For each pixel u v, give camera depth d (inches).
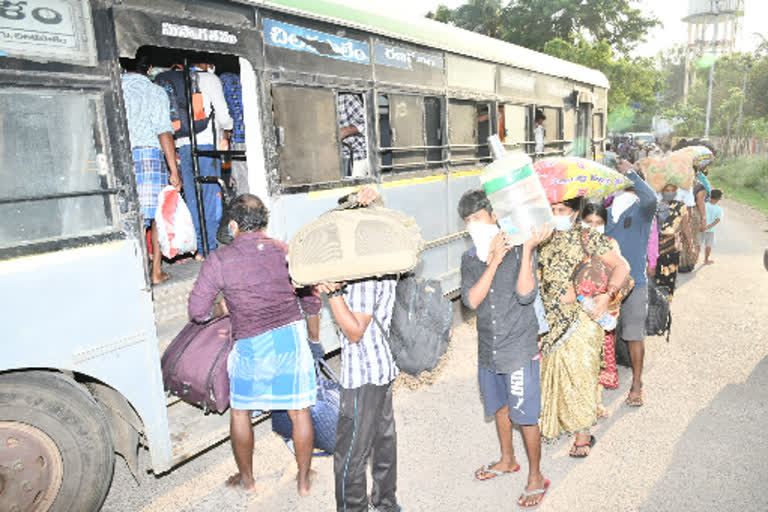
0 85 99.9
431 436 162.4
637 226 165.8
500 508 129.3
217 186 204.4
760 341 226.5
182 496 136.9
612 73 1296.8
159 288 158.6
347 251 94.1
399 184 214.5
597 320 134.3
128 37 117.8
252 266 118.5
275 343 121.3
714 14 1485.0
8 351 102.0
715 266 359.6
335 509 130.2
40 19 104.1
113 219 115.7
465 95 255.1
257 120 154.0
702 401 177.3
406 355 104.3
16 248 102.3
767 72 1480.1
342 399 107.5
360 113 195.9
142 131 158.7
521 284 114.0
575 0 1566.2
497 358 121.4
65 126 108.8
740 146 1336.1
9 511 108.0
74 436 113.0
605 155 459.2
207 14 137.3
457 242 261.3
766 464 141.7
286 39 161.8
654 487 134.1
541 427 141.8
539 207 110.5
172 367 132.0
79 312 110.9
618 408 175.2
